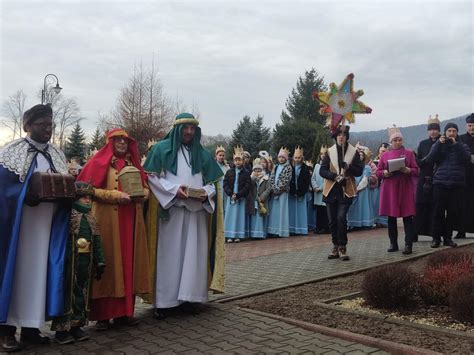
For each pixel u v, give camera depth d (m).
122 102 36.50
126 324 5.46
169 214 5.77
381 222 14.86
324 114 8.98
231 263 8.98
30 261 4.66
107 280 5.24
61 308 4.69
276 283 7.17
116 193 5.26
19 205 4.57
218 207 6.17
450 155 9.33
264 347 4.58
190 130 5.96
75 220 4.95
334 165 8.78
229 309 5.93
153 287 5.70
